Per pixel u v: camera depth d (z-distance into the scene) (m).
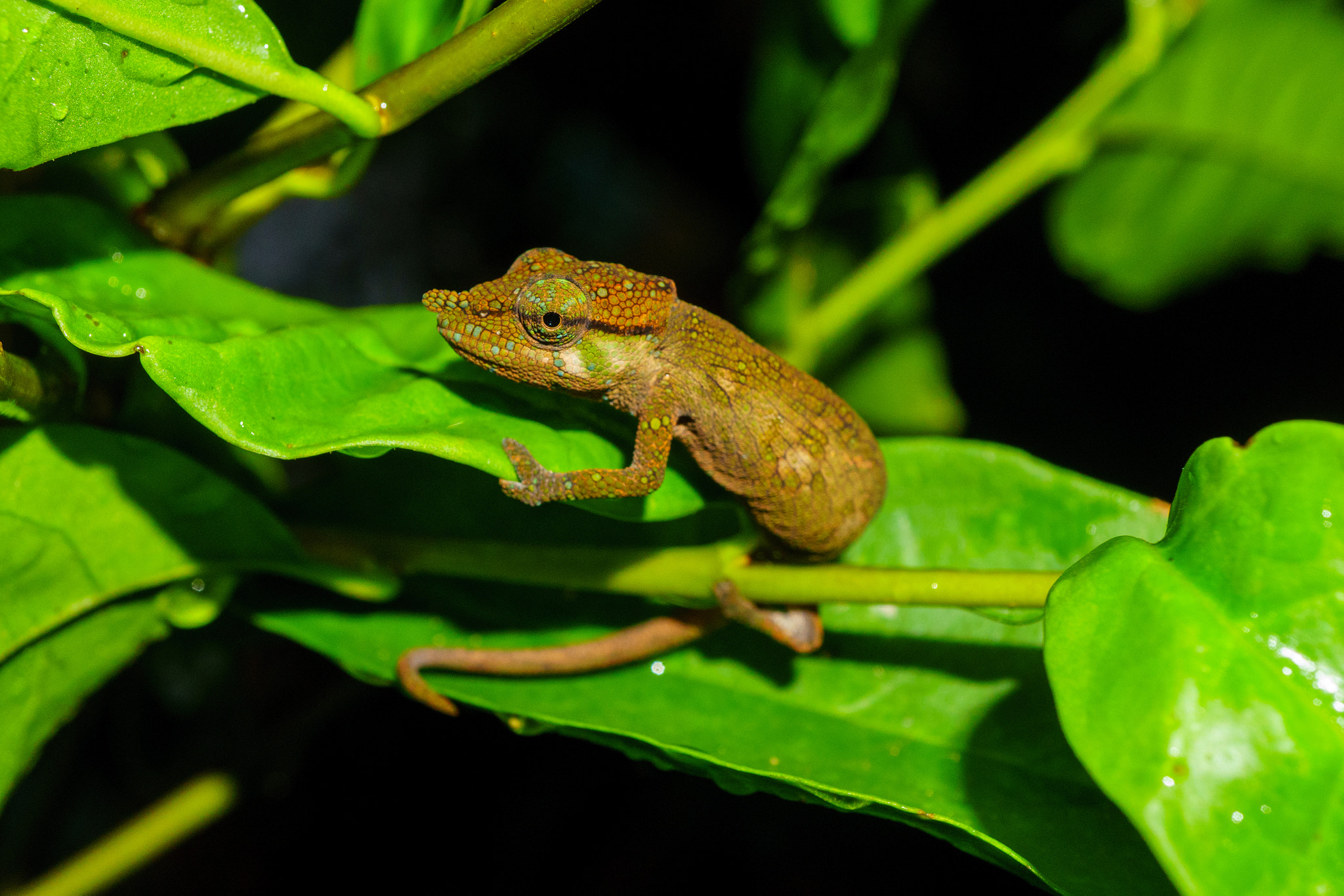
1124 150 0.42
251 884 0.44
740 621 0.36
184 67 0.34
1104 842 0.34
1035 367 0.57
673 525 0.37
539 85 0.58
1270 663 0.33
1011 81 0.56
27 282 0.35
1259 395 0.55
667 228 0.62
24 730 0.36
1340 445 0.33
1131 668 0.33
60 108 0.34
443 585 0.37
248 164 0.35
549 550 0.36
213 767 0.40
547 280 0.35
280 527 0.36
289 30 0.38
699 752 0.34
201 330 0.34
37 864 0.43
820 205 0.41
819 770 0.35
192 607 0.36
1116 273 0.43
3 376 0.34
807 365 0.41
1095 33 0.53
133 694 0.43
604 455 0.35
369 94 0.34
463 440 0.34
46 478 0.35
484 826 0.45
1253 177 0.41
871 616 0.36
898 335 0.43
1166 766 0.32
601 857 0.45
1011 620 0.35
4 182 0.36
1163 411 0.56
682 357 0.35
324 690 0.41
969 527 0.36
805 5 0.39
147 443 0.35
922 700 0.36
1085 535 0.36
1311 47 0.40
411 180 0.59
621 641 0.36
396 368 0.35
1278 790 0.32
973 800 0.35
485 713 0.44
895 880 0.44
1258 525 0.33
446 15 0.35
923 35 0.55
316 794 0.44
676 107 0.59
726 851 0.45
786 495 0.36
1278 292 0.56
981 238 0.57
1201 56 0.40
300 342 0.34
